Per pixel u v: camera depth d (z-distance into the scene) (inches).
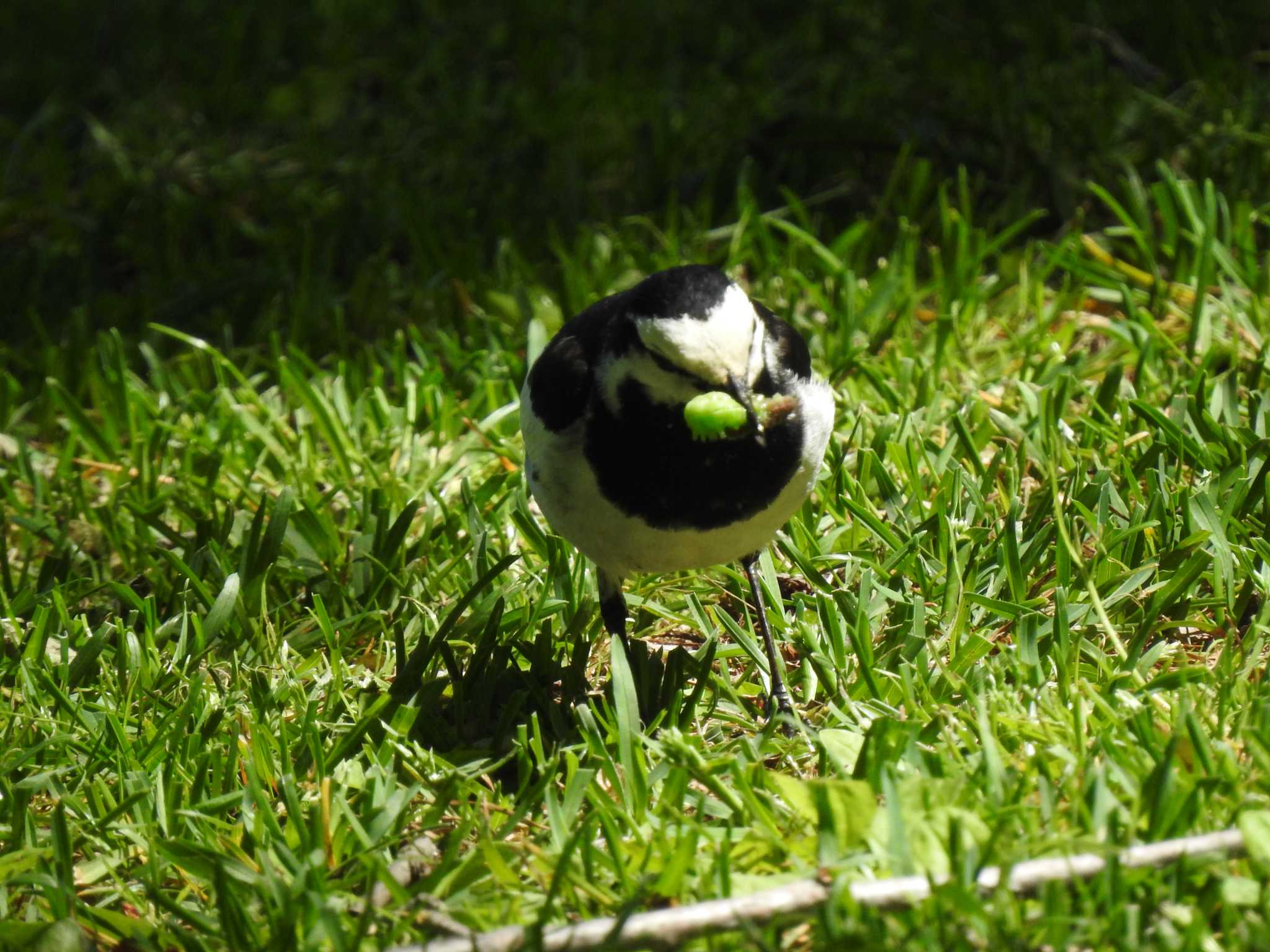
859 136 581.6
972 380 441.1
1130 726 279.9
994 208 548.4
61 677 333.4
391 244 564.7
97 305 560.1
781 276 502.3
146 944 251.3
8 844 285.6
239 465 435.5
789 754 295.4
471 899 252.5
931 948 219.0
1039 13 655.1
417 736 316.5
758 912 225.9
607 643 347.9
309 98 687.1
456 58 707.4
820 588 346.0
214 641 352.5
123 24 782.5
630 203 577.9
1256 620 309.7
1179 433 373.7
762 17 717.9
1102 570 336.2
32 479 435.5
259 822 278.4
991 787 259.3
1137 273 480.4
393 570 372.2
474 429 432.1
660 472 290.4
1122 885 228.2
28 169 657.6
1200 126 551.2
